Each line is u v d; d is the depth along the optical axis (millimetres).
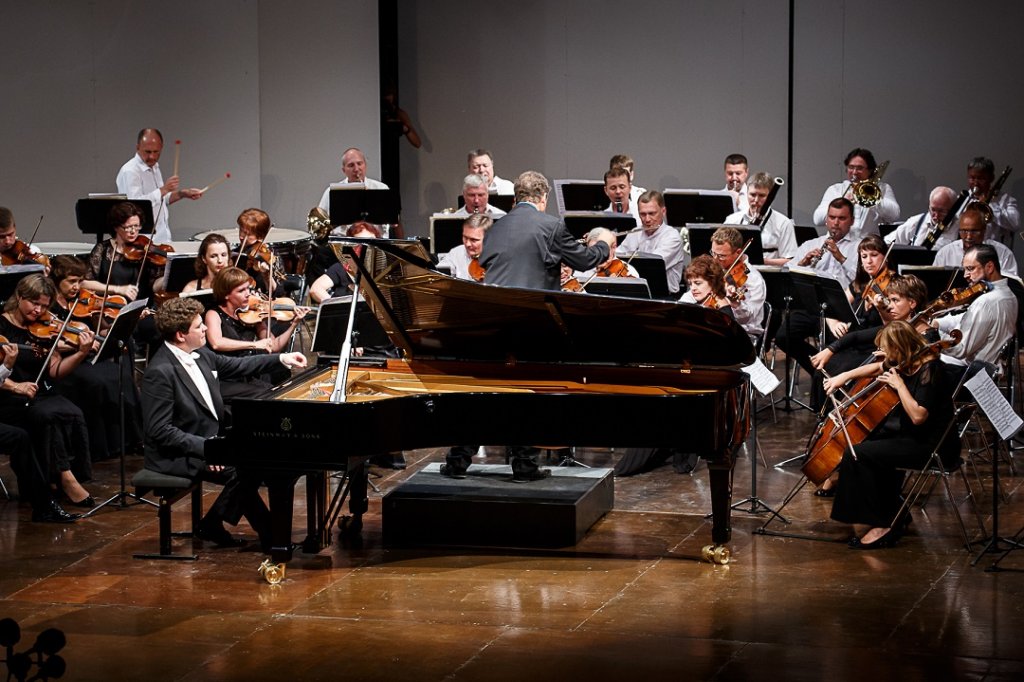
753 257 10000
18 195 13594
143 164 12797
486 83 14867
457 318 6977
